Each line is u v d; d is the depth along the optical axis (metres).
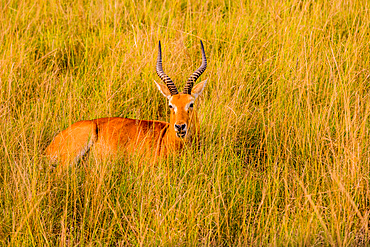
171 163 9.68
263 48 14.24
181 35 14.70
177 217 8.02
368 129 10.05
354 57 12.71
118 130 10.40
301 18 14.88
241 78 12.52
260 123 11.23
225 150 9.88
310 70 12.42
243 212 8.43
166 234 7.80
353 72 12.12
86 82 13.46
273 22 15.18
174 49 14.36
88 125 10.45
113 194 8.88
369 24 14.91
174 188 8.77
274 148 10.10
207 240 7.89
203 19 16.80
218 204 8.10
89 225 8.10
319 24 15.12
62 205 8.77
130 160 9.72
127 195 8.94
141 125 10.60
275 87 12.22
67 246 7.97
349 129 9.58
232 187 8.95
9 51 14.14
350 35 13.98
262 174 9.59
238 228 8.17
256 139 10.99
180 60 13.85
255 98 12.19
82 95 12.84
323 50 13.33
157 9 18.02
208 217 8.10
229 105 11.34
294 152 10.23
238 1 17.95
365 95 11.41
